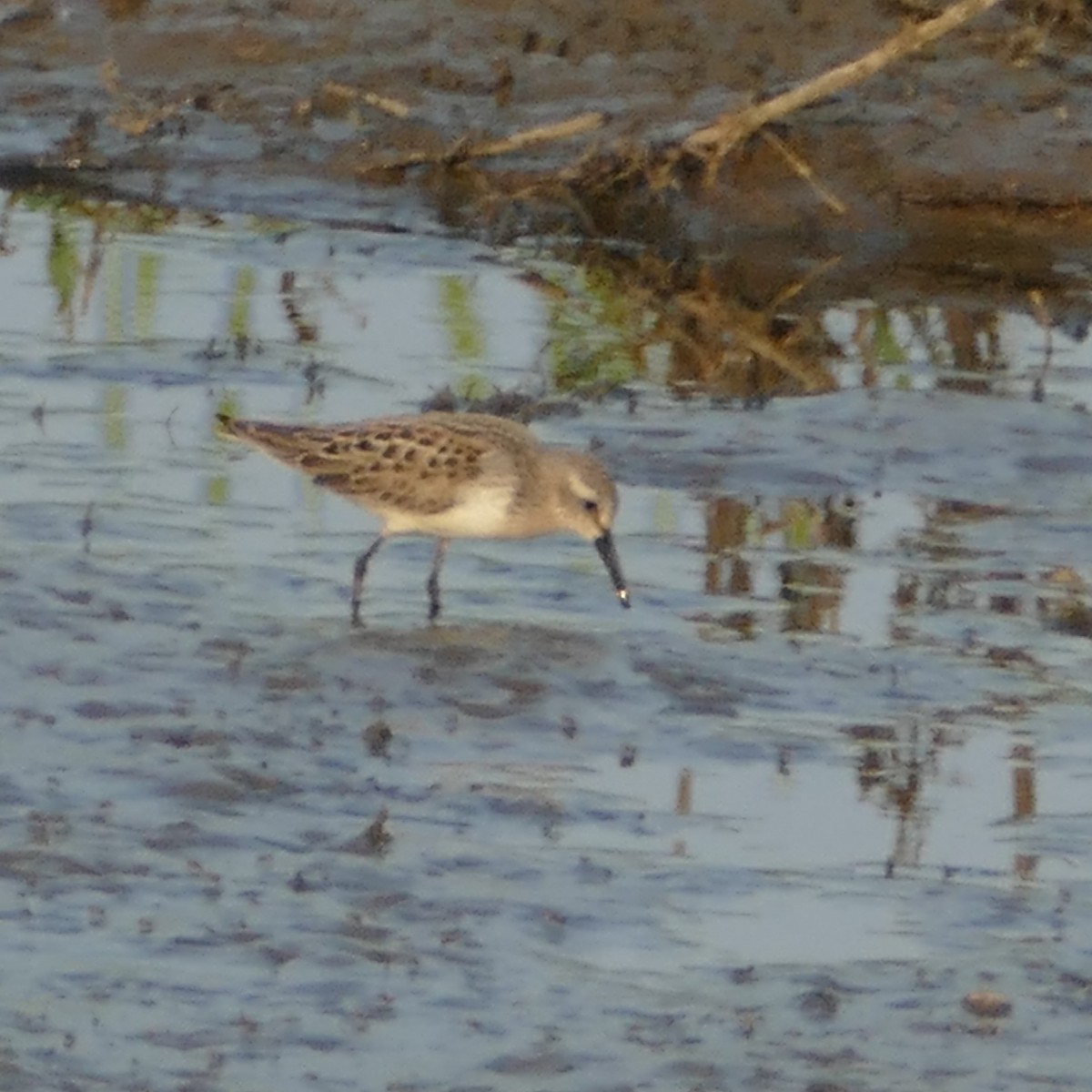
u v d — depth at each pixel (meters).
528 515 13.67
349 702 12.33
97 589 13.48
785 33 20.78
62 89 20.91
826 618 13.63
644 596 13.87
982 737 12.23
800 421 16.42
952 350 17.84
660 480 15.55
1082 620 13.69
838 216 19.69
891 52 19.12
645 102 20.38
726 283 19.00
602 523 13.64
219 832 10.94
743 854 10.95
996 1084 9.16
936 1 20.73
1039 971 10.00
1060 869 10.89
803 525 14.98
